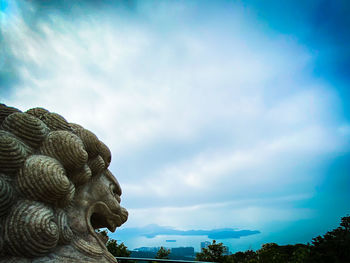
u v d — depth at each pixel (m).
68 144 2.24
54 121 2.49
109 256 2.47
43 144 2.24
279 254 16.17
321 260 15.52
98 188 2.84
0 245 1.71
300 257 16.09
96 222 2.94
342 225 17.41
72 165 2.29
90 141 2.72
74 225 2.38
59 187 2.00
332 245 16.27
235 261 16.28
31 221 1.80
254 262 16.14
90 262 2.17
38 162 1.99
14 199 1.88
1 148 1.87
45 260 1.89
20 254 1.79
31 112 2.52
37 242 1.80
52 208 2.12
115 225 2.91
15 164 1.94
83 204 2.61
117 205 2.87
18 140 2.07
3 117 2.24
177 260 4.01
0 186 1.74
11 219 1.79
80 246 2.23
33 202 1.94
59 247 2.10
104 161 3.00
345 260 15.31
